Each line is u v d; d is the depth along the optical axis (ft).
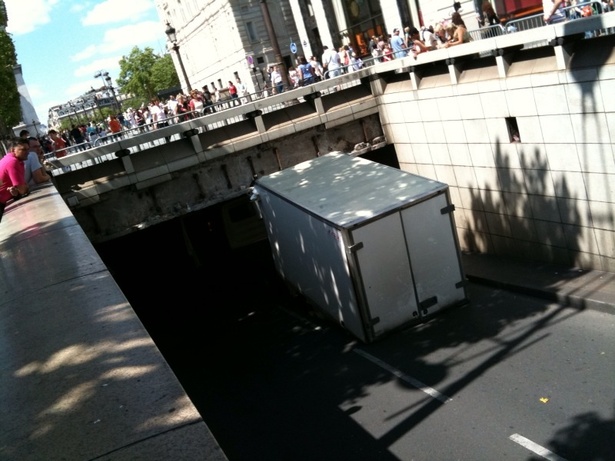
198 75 241.76
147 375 9.17
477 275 51.31
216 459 7.05
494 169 52.24
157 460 7.23
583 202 44.19
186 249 86.94
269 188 53.47
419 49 59.06
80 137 84.43
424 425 32.37
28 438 8.23
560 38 40.22
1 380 10.23
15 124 160.97
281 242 56.24
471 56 51.39
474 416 31.89
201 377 49.55
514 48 46.16
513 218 52.13
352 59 84.79
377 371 40.29
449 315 45.34
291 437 35.19
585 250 45.62
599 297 40.06
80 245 18.49
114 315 11.84
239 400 42.52
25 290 15.11
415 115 60.95
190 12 220.84
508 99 47.50
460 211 59.26
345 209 44.06
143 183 60.18
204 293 76.79
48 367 10.21
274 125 64.69
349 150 67.26
